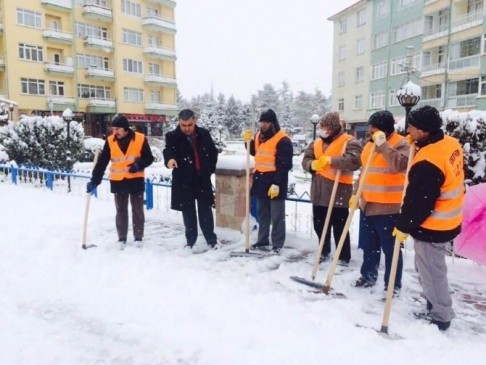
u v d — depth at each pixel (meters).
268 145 4.73
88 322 3.09
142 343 2.80
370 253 3.77
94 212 7.11
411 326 2.97
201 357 2.62
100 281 3.82
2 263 4.33
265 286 3.75
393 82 29.00
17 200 8.28
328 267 4.34
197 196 4.95
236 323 2.99
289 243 5.21
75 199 8.52
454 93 25.22
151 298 3.44
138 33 35.59
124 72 34.75
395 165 3.30
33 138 12.30
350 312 3.21
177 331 2.91
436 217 2.82
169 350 2.71
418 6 26.61
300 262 4.50
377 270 3.90
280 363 2.52
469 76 23.78
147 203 7.45
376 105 30.81
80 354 2.67
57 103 30.64
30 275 4.00
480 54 22.94
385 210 3.54
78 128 13.28
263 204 4.94
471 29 23.41
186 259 4.52
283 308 3.21
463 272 4.19
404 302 3.46
